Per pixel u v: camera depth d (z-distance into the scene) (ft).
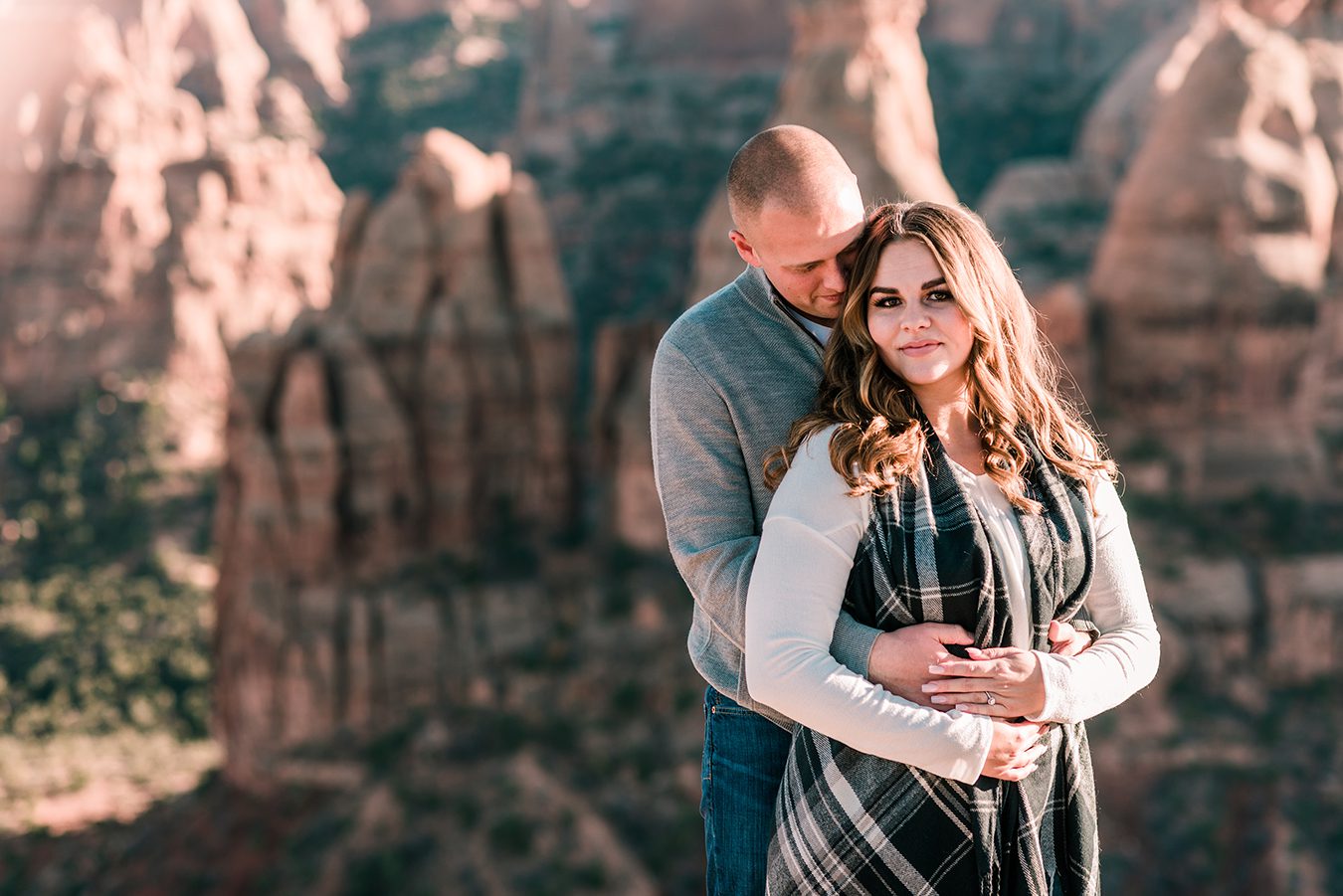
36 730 194.59
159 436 258.78
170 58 332.19
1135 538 99.14
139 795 166.50
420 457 104.78
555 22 313.73
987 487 9.43
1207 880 80.38
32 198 268.62
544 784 87.04
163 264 274.16
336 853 85.81
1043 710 9.02
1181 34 212.02
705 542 10.23
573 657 96.37
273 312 287.07
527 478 108.47
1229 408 103.35
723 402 10.31
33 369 260.83
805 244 9.79
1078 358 106.11
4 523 245.24
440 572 102.12
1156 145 105.40
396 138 376.27
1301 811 83.10
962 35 294.66
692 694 92.38
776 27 303.89
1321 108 105.91
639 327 106.11
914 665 9.03
